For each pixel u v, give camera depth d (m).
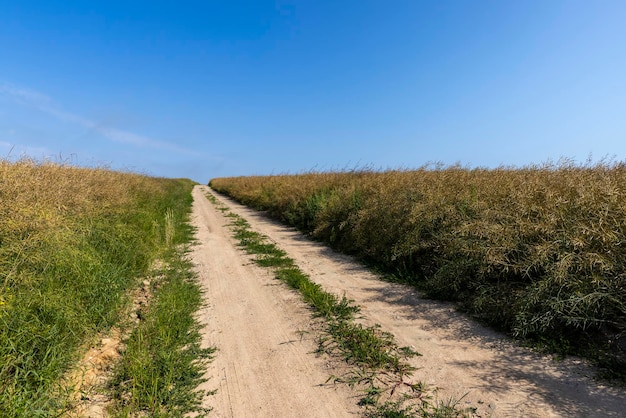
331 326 4.69
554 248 4.54
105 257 6.07
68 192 6.77
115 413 3.02
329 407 3.12
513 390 3.25
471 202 6.91
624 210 4.28
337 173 18.25
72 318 3.92
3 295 3.55
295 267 7.83
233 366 3.85
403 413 2.95
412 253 7.19
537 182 6.14
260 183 24.88
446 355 3.96
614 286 3.94
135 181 15.94
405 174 11.64
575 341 3.99
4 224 4.39
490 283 5.29
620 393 3.11
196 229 13.20
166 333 4.39
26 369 3.13
